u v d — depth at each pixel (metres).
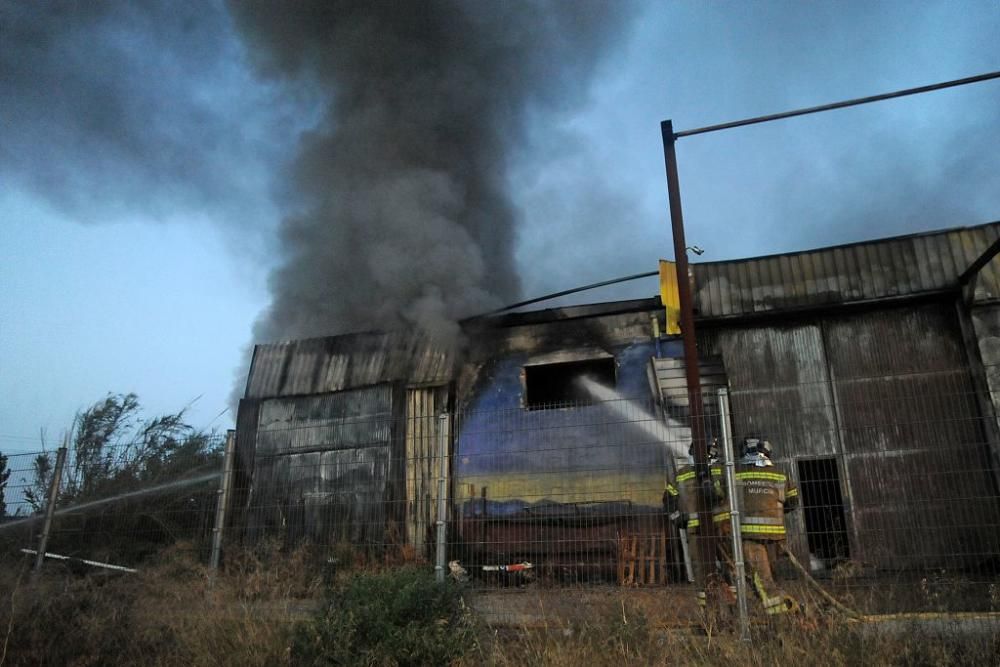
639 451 9.32
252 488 8.34
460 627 5.32
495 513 9.62
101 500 8.70
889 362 10.91
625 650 4.98
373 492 11.66
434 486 10.45
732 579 5.54
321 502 8.34
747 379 11.31
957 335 10.75
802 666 4.65
